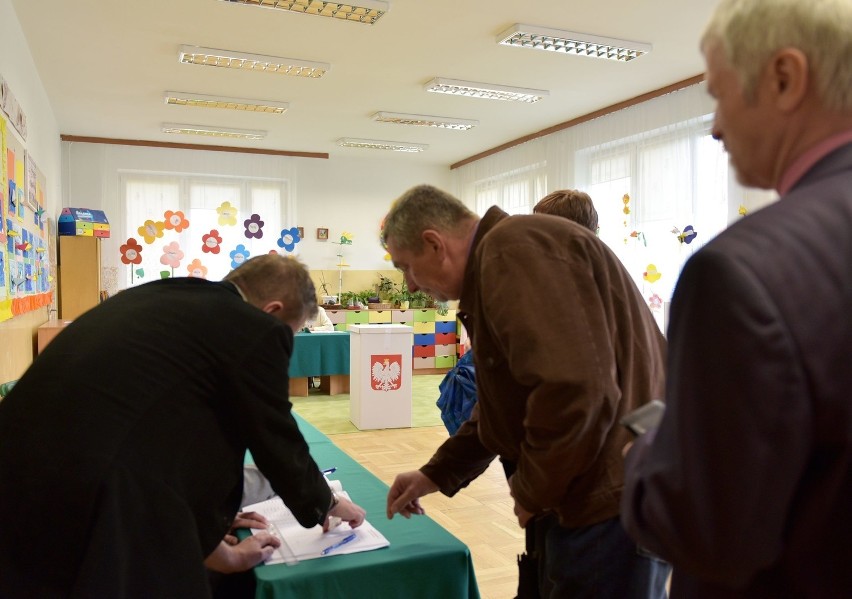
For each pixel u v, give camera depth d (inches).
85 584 38.9
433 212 54.9
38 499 41.0
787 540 24.2
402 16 179.5
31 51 203.9
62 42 197.6
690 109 235.5
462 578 55.3
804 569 24.1
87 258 279.4
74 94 254.2
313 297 58.6
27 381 45.4
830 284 22.5
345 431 217.5
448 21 183.2
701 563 23.5
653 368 51.7
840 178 24.6
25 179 170.4
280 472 48.7
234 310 48.8
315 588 50.5
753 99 26.6
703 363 23.0
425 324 363.9
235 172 355.9
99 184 332.2
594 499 47.1
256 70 225.5
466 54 210.1
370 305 359.3
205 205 352.2
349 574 51.5
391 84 243.0
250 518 61.2
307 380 280.1
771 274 22.6
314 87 247.8
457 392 117.4
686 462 23.2
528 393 50.3
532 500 46.6
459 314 55.6
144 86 245.4
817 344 22.0
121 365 44.2
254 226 358.6
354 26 186.7
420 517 63.7
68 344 46.4
